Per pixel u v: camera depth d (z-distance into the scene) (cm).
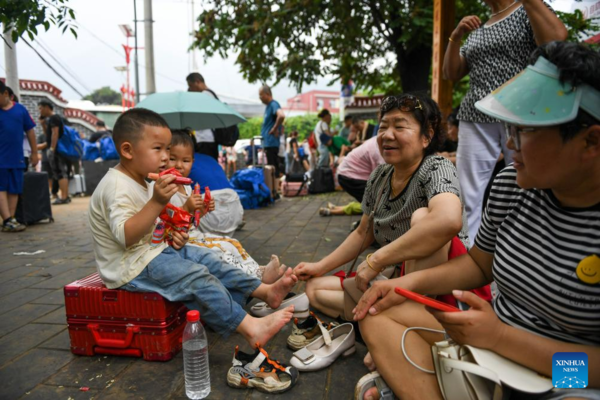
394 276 201
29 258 416
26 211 596
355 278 191
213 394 180
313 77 1002
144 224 190
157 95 487
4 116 524
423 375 142
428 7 787
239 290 227
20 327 252
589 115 98
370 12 901
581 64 98
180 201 277
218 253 246
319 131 1036
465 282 158
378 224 219
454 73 337
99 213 207
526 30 277
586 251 113
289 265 371
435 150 205
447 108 543
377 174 225
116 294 206
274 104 806
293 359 199
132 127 205
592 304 112
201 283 200
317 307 246
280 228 539
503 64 287
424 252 171
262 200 736
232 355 215
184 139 291
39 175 610
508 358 123
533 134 104
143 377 193
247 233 510
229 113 475
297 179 946
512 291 131
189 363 187
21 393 182
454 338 128
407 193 200
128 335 206
